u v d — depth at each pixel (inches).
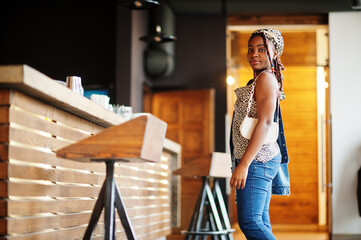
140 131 84.0
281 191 102.3
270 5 308.5
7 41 319.9
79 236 114.3
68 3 317.4
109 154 84.0
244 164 91.7
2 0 322.0
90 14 315.3
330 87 315.0
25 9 320.8
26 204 90.7
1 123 88.0
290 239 307.3
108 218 86.7
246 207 93.6
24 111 93.6
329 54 317.7
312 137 402.0
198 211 158.4
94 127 129.7
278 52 103.3
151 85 322.3
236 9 315.9
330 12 319.0
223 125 319.6
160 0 307.1
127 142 84.0
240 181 91.7
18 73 83.9
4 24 321.1
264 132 92.7
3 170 86.4
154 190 190.4
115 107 149.0
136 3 216.4
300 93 404.8
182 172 160.1
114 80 307.6
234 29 337.4
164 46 308.8
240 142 97.5
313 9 314.5
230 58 335.0
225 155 164.2
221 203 169.3
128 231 89.0
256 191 93.7
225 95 321.7
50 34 317.1
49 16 318.7
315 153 401.4
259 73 101.0
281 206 400.2
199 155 311.4
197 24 328.5
